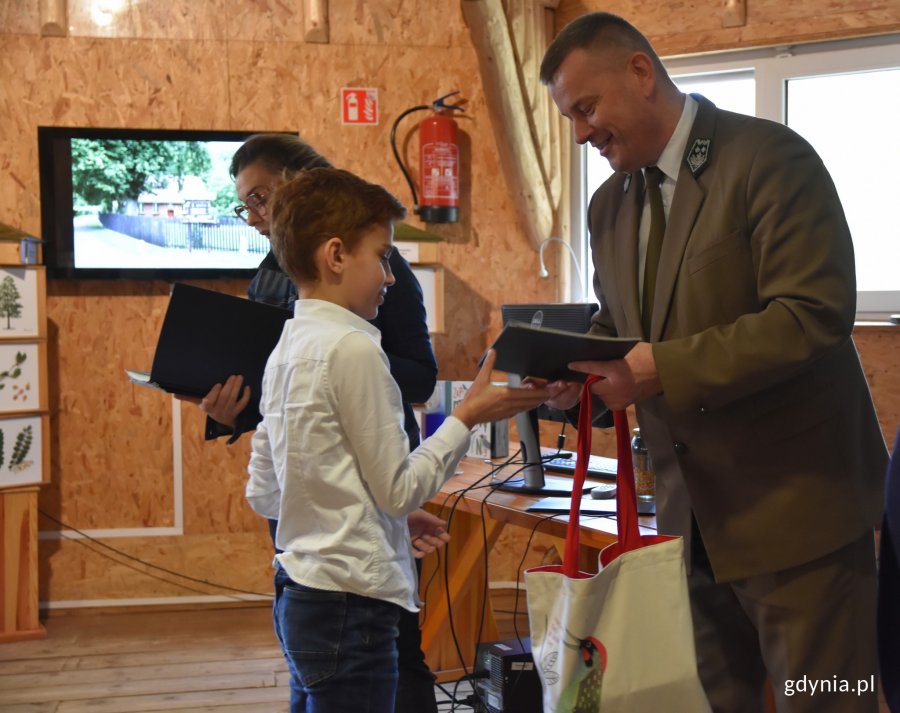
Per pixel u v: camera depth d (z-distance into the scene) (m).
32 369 3.86
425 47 4.28
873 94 3.84
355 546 1.64
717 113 1.73
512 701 2.75
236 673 3.48
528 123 4.12
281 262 1.79
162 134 4.10
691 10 4.02
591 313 2.65
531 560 4.32
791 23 3.88
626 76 1.70
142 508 4.25
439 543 1.98
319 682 1.64
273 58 4.21
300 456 1.65
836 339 1.55
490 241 4.34
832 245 1.57
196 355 2.00
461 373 4.35
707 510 1.69
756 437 1.64
